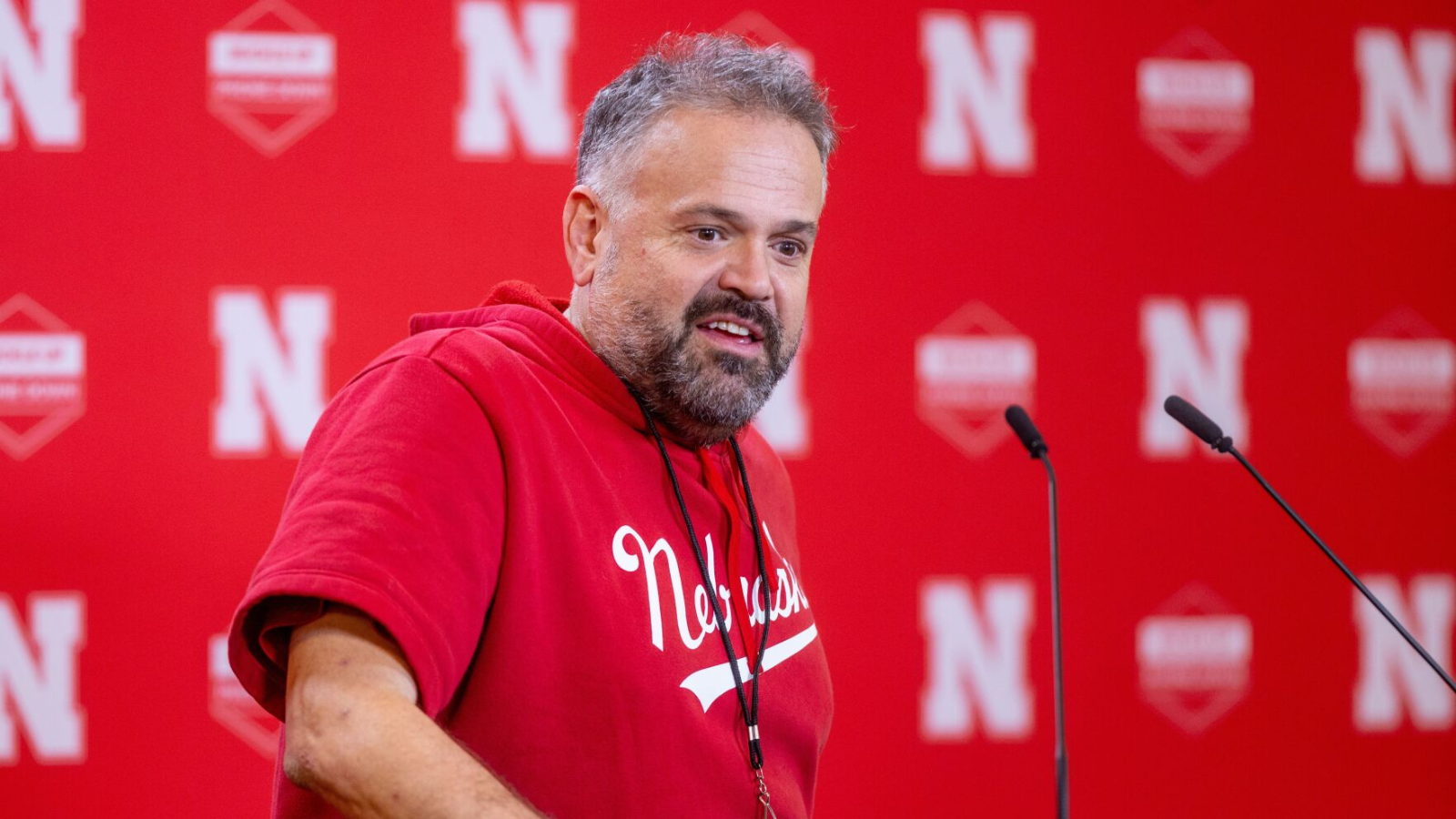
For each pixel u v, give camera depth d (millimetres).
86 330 8875
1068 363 9914
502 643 3541
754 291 3939
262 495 9031
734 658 4055
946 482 9766
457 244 9242
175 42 8969
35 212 8836
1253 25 10125
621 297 4078
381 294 9172
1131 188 9992
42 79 8836
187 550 8945
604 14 9414
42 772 8789
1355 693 10117
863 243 9703
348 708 2973
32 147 8828
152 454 8922
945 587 9742
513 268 9312
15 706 8773
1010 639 9797
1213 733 9977
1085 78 9953
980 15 9836
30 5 8812
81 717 8820
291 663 3146
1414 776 10125
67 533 8836
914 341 9742
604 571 3750
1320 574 10102
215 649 8969
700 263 3953
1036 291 9875
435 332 3941
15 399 8797
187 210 8977
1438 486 10219
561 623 3652
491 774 3000
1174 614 9961
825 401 9648
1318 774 10047
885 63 9750
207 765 8938
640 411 4137
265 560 3223
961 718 9742
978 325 9820
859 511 9664
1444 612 10195
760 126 3982
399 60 9203
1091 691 9859
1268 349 10102
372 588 3098
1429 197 10266
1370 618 10133
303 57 9102
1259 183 10125
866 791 9625
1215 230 10070
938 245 9781
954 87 9812
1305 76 10172
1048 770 9805
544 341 4102
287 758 3078
